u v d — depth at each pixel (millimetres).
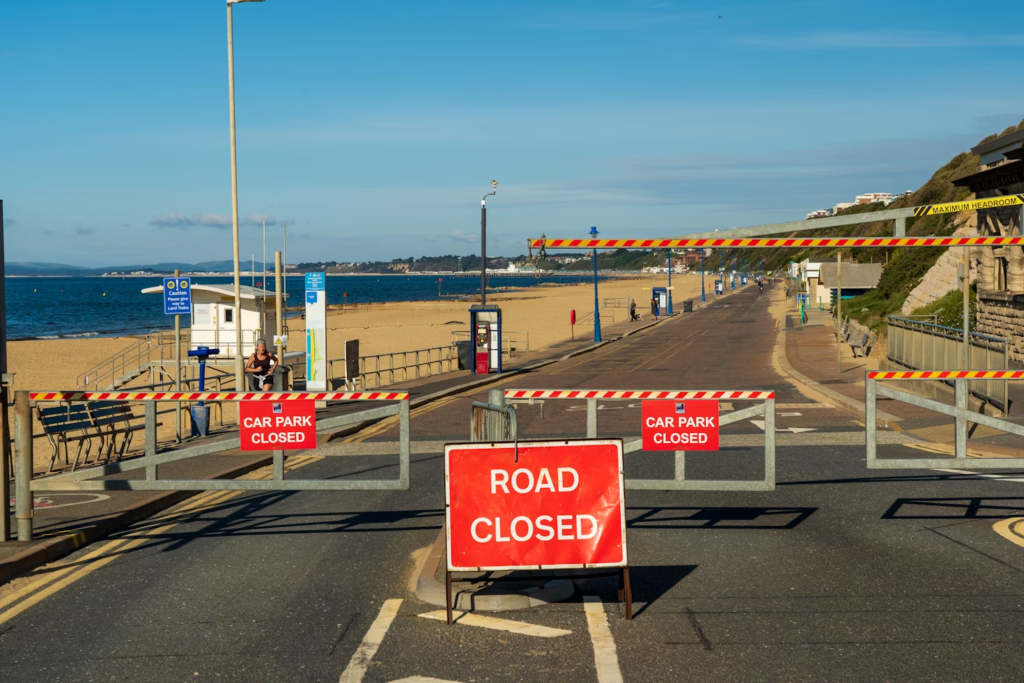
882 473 12273
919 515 9758
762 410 8867
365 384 28859
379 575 7812
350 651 6004
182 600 7180
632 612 6754
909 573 7605
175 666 5773
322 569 8016
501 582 7277
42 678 5605
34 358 45375
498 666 5695
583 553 6676
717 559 8172
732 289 149625
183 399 8953
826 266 70188
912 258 52594
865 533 9008
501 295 164875
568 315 83625
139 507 10336
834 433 16141
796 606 6828
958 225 57469
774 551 8398
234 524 9875
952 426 16422
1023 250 24172
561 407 21625
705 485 8906
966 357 17875
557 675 5531
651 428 8906
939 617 6508
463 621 6590
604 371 32406
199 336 34875
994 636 6102
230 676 5598
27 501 8688
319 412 20562
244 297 34094
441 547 8406
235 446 8953
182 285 17281
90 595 7352
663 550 8523
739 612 6711
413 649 6027
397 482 8891
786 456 13766
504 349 44281
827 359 32938
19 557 8047
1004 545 8453
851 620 6480
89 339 58688
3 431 8672
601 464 6750
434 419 19750
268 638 6277
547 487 6703
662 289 82875
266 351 21453
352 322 81375
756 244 8977
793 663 5680
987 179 25844
